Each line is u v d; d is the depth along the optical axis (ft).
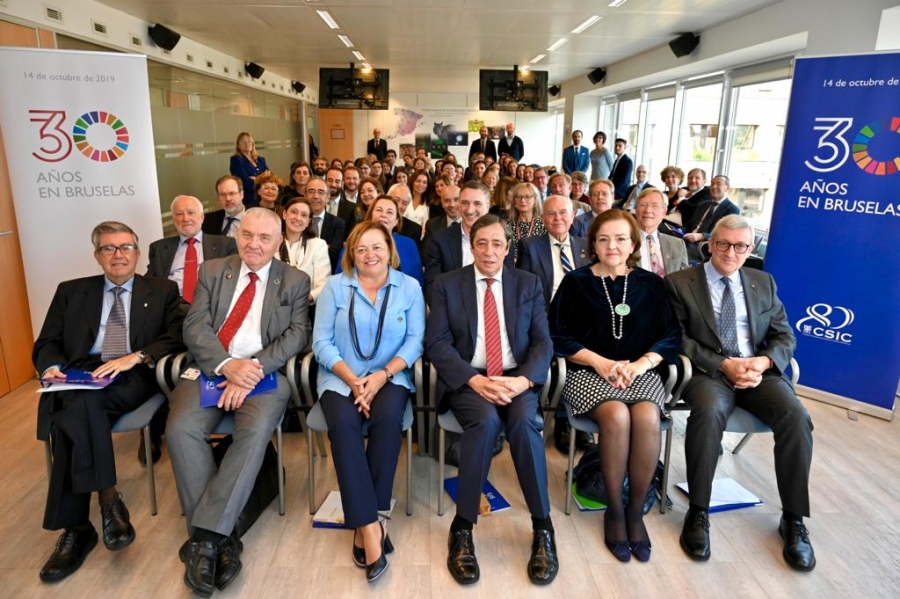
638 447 6.69
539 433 6.83
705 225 16.51
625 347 7.68
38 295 11.25
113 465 6.68
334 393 6.98
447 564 6.53
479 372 7.48
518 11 18.04
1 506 7.59
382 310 7.52
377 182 14.67
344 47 25.34
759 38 17.30
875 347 10.27
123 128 11.02
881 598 6.11
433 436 8.86
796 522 6.88
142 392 7.23
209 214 12.27
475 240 7.49
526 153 49.47
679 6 17.06
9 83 10.37
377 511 6.47
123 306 7.72
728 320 7.85
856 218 10.19
